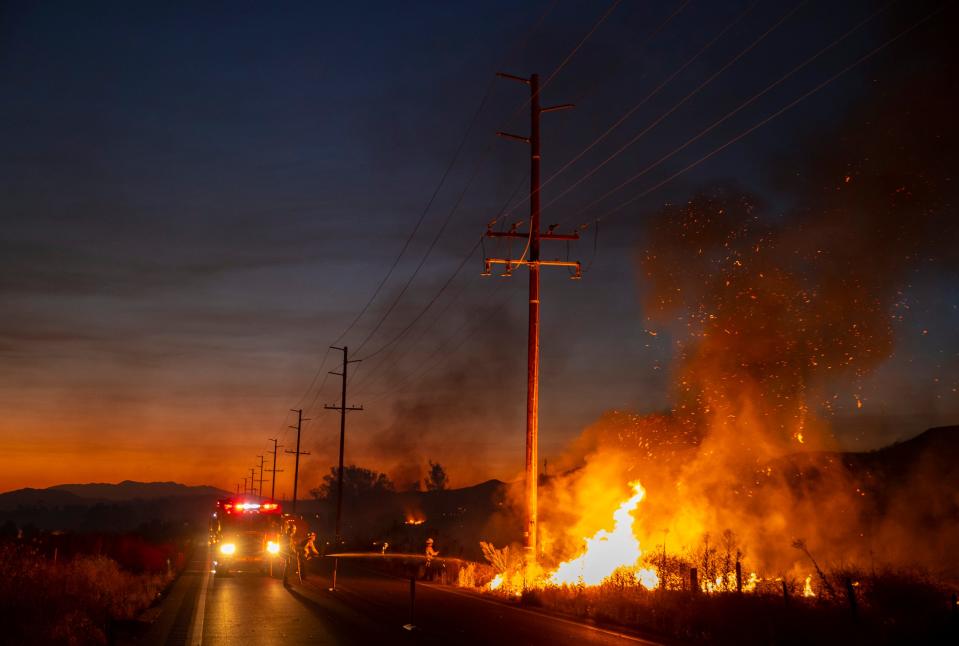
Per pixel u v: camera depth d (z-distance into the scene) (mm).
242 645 16750
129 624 19172
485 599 26625
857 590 17844
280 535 40031
